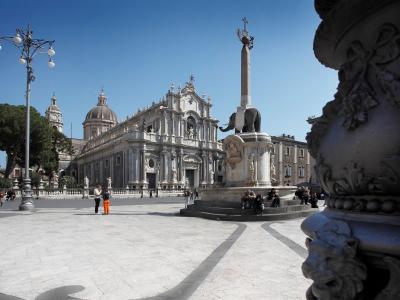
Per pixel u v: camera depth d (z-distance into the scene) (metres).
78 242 9.40
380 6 1.82
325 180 2.07
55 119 108.81
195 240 9.68
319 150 2.13
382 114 1.73
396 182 1.66
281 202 17.36
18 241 9.59
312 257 1.73
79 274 6.06
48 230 12.01
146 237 10.30
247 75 20.36
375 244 1.58
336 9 1.92
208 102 76.31
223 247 8.54
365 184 1.79
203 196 19.70
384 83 1.75
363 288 1.63
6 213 19.75
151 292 5.03
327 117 2.20
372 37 1.92
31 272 6.21
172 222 14.70
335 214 1.95
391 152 1.66
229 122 20.55
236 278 5.69
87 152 91.31
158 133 68.38
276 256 7.41
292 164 68.00
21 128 51.72
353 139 1.83
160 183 66.06
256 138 18.58
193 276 5.84
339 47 2.22
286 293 4.88
